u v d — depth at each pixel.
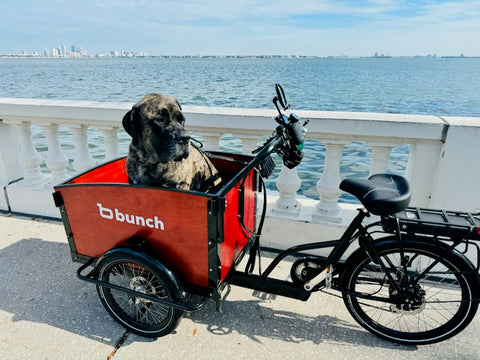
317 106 23.41
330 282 2.14
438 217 1.93
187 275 2.02
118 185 1.89
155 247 2.01
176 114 2.09
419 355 2.13
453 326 2.11
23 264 3.02
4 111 3.44
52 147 3.64
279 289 2.24
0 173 3.85
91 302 2.58
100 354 2.13
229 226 2.00
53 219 3.77
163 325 2.16
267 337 2.26
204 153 2.59
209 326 2.35
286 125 2.01
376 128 2.66
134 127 2.06
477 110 22.28
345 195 7.52
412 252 2.01
